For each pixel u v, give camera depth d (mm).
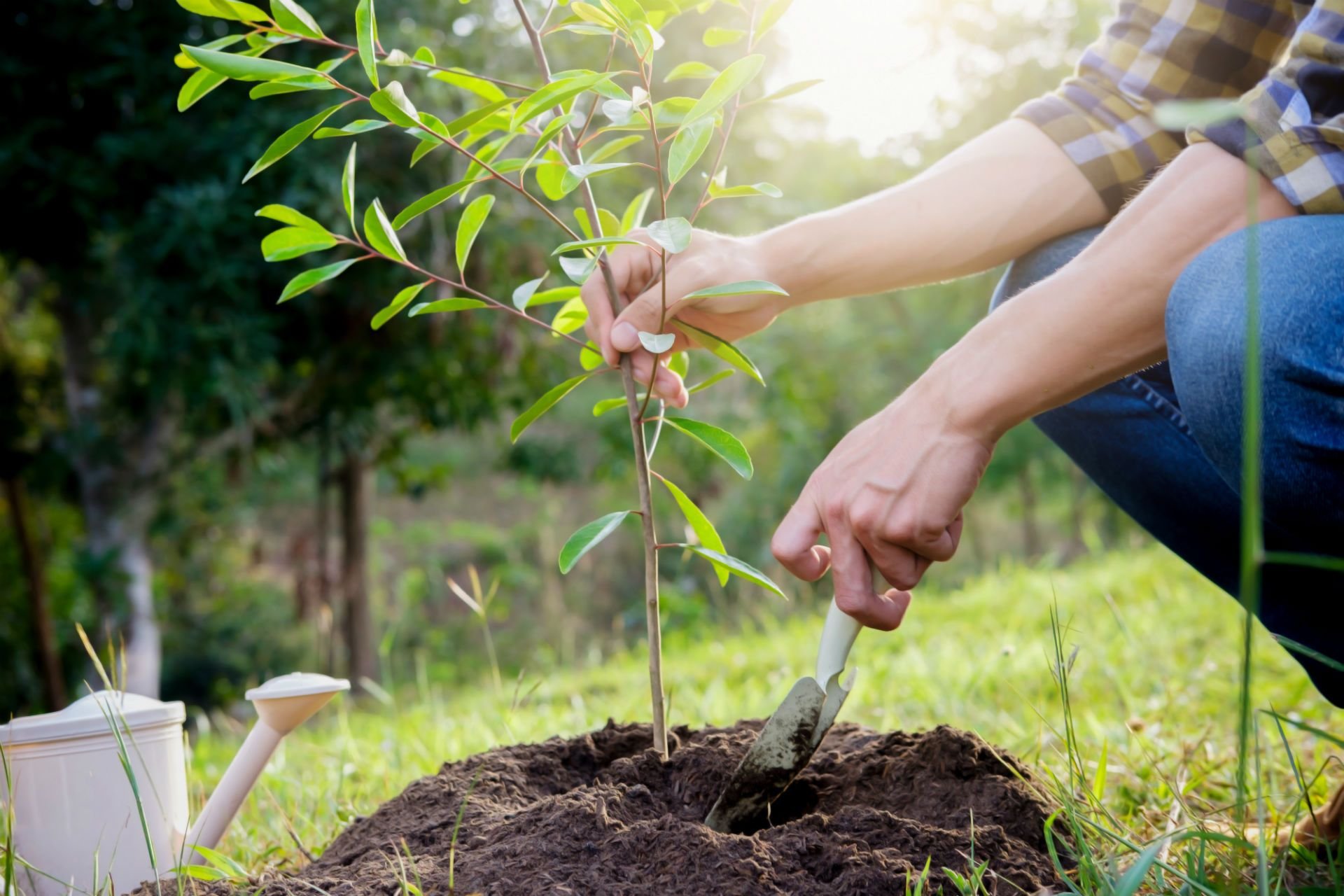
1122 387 1302
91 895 1230
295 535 15477
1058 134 1369
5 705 9383
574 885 1002
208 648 13680
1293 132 943
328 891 1074
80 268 6855
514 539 16406
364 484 9953
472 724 2555
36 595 8367
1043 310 1008
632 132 1325
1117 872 971
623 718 2514
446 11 6219
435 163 6254
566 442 11180
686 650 4973
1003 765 1263
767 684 3158
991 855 1069
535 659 11922
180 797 1328
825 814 1256
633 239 1214
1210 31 1315
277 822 1801
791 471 12898
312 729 3857
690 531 1290
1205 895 930
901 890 985
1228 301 932
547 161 1161
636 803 1186
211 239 5695
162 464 8328
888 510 1054
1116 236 1005
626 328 1196
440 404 8414
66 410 8578
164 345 6062
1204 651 3143
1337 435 921
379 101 1074
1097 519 14945
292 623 14266
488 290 7059
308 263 6098
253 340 6090
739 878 984
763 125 8016
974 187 1362
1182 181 986
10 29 6227
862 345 12898
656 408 4773
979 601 5043
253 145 5707
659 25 1224
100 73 6047
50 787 1235
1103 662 2951
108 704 1273
